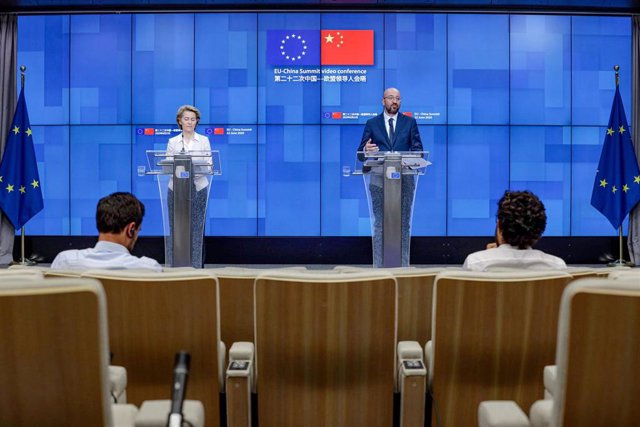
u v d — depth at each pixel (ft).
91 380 3.46
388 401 5.40
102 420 3.54
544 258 6.57
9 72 24.36
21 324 3.33
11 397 3.45
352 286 5.08
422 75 24.70
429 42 24.71
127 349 5.49
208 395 5.63
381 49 24.67
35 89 24.68
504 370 5.38
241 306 6.53
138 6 24.30
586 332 3.41
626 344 3.37
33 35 24.66
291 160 24.77
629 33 24.80
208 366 5.56
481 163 24.81
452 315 5.25
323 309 5.12
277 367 5.34
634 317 3.33
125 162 24.76
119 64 24.70
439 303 5.24
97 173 24.75
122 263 6.95
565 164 24.86
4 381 3.42
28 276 5.02
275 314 5.19
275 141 24.72
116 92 24.71
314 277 5.10
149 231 24.71
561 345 3.49
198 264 14.80
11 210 20.93
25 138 21.18
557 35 24.73
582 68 24.79
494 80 24.75
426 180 24.77
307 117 24.70
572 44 24.75
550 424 3.67
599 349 3.42
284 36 24.62
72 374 3.44
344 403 5.38
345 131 24.75
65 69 24.67
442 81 24.71
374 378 5.33
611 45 24.80
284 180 24.79
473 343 5.30
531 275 5.16
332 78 24.67
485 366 5.37
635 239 24.04
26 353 3.37
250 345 5.80
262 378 5.38
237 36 24.67
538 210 6.56
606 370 3.44
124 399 4.95
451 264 24.48
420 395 5.12
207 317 5.42
